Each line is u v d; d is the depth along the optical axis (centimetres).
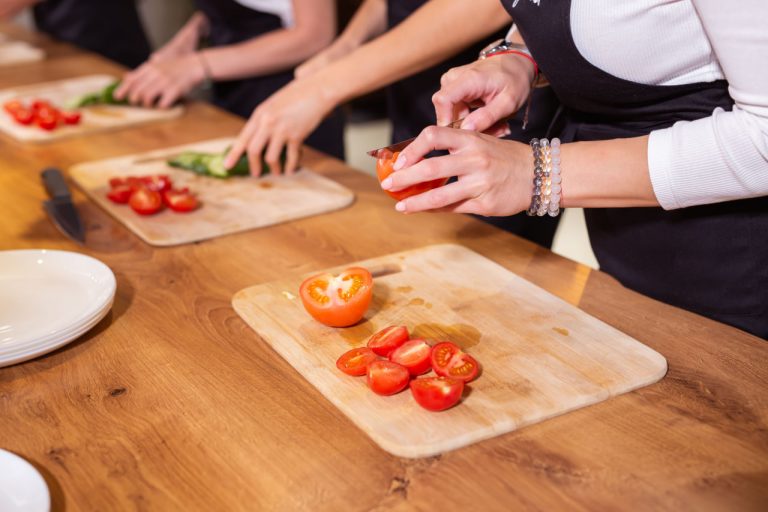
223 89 258
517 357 104
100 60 275
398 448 88
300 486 85
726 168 102
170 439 92
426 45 157
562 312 115
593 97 130
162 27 529
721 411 96
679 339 111
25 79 251
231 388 101
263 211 152
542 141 111
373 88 166
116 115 210
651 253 136
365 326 112
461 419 92
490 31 154
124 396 100
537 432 92
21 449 91
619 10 113
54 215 148
